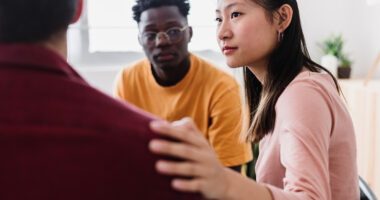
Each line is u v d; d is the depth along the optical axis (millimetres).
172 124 455
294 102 781
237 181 539
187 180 434
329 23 2602
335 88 877
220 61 2363
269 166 872
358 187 918
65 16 434
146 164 412
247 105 1127
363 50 2635
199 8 2285
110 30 2279
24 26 412
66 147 391
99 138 400
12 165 381
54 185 387
